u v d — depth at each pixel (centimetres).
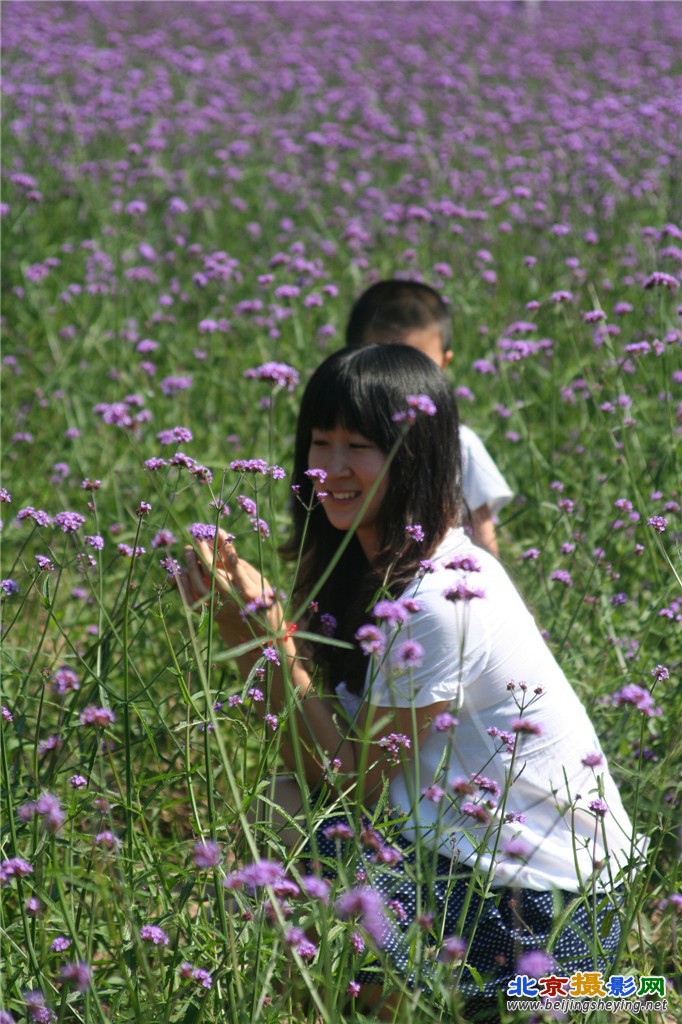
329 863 300
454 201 1106
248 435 709
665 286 559
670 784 374
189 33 1947
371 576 379
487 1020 349
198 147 1266
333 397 379
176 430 376
